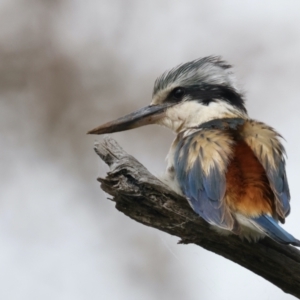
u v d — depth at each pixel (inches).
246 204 341.7
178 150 382.6
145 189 348.5
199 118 423.5
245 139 366.6
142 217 355.9
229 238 353.1
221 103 423.5
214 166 352.8
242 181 345.7
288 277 356.2
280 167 361.4
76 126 614.9
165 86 432.5
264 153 354.3
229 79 430.3
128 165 351.6
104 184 350.0
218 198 344.8
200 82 426.6
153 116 434.6
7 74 618.8
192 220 351.9
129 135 591.5
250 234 350.9
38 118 617.3
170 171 389.4
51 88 620.1
